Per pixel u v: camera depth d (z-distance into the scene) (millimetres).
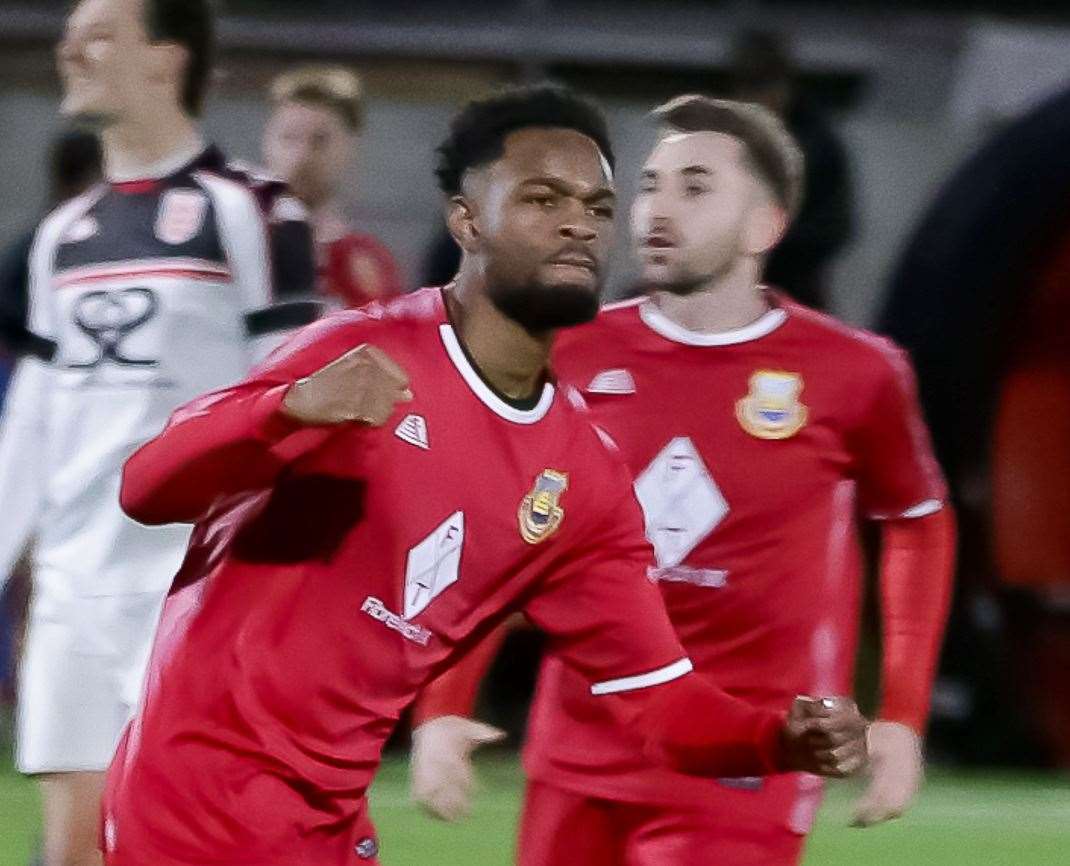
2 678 34031
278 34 39281
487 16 39750
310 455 11422
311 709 11633
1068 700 35781
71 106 16812
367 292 26672
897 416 16141
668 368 16000
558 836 15828
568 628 12586
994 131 35250
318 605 11594
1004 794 32406
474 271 11805
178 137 17016
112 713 16828
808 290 31984
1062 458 35562
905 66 39531
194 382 16734
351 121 26500
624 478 12375
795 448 15891
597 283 11672
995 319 34281
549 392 12117
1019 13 41188
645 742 12727
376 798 30375
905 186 38938
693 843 15422
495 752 35281
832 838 28141
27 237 17281
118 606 16734
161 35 16750
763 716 12070
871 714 33312
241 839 11531
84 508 16844
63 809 17062
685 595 15844
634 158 38625
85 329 16812
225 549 11703
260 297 16766
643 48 39625
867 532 32562
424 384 11656
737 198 15930
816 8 40594
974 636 35125
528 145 11625
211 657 11594
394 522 11602
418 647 11891
